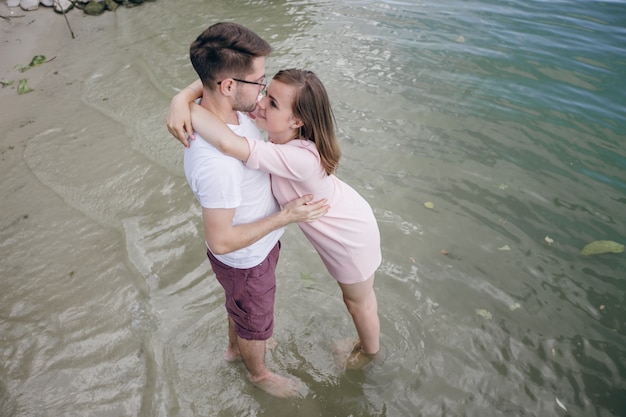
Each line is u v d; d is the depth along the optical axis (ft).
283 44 21.89
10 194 15.17
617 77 19.52
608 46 21.42
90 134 17.47
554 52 21.13
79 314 11.72
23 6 26.27
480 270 12.85
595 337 11.39
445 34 22.59
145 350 10.97
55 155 16.60
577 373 10.74
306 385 10.61
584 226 13.89
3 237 13.73
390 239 13.62
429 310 11.99
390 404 10.30
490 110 18.02
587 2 25.18
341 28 23.22
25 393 10.12
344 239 8.54
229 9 25.57
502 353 11.12
